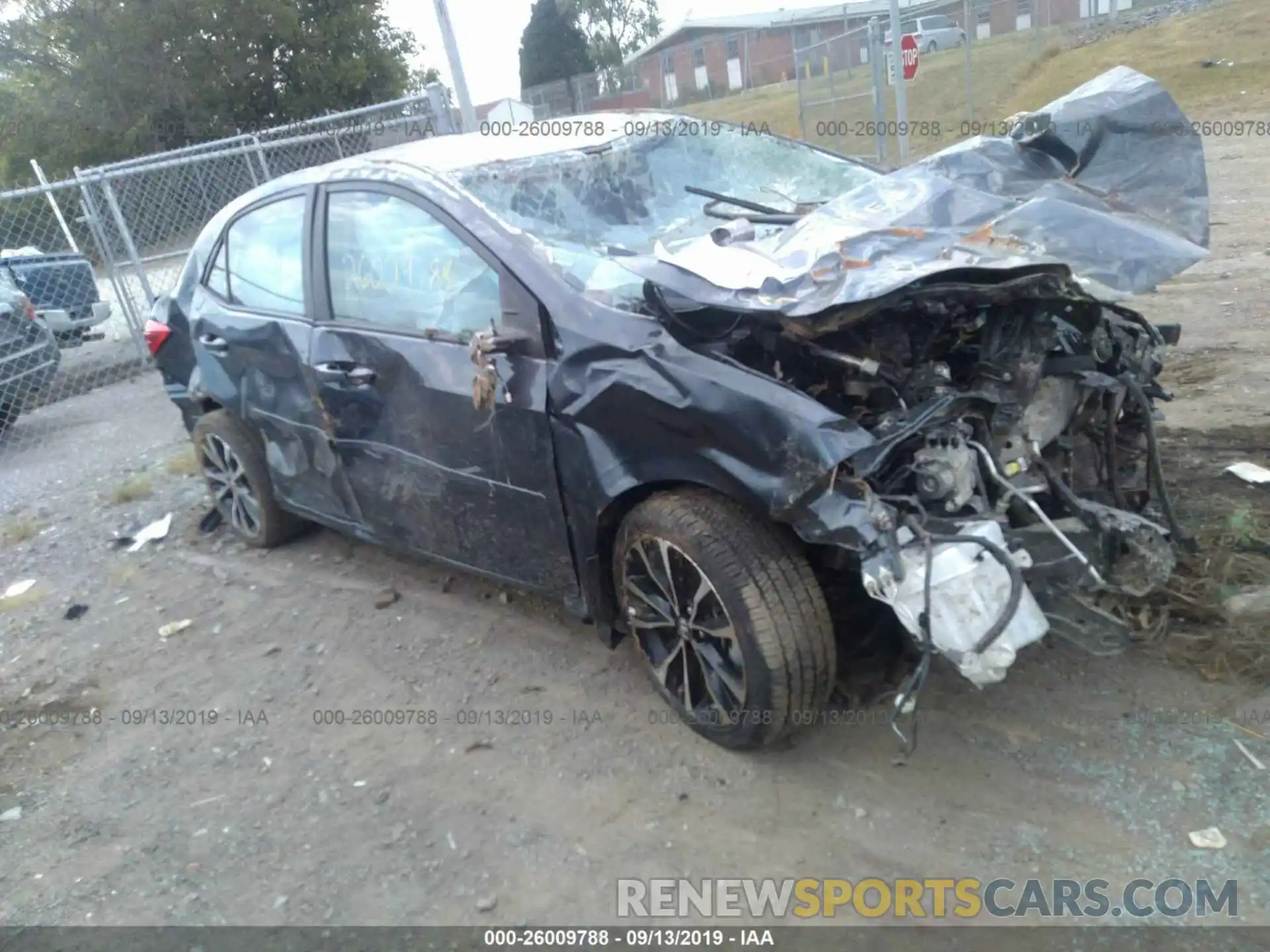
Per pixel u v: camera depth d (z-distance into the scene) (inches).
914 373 120.3
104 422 354.9
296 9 1163.3
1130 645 130.6
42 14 1104.2
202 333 194.9
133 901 121.0
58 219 477.4
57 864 129.0
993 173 139.0
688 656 130.4
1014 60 797.2
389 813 129.3
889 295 111.0
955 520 109.3
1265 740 118.1
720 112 687.1
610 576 137.5
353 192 161.6
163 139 1155.9
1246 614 135.0
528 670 154.3
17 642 189.3
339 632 174.1
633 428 122.6
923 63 765.3
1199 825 108.8
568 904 111.7
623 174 162.4
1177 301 285.0
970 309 125.6
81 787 143.9
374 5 1228.5
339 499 175.6
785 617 117.2
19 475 303.1
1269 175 449.4
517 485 139.2
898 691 128.7
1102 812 112.4
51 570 221.1
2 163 1140.5
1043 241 120.2
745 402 112.3
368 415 158.1
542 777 131.3
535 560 143.4
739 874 112.0
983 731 125.8
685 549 121.3
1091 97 150.3
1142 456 140.5
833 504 108.9
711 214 154.2
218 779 141.3
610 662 152.8
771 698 119.1
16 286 412.8
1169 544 127.3
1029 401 120.0
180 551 218.4
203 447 212.2
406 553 178.2
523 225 144.3
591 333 126.0
